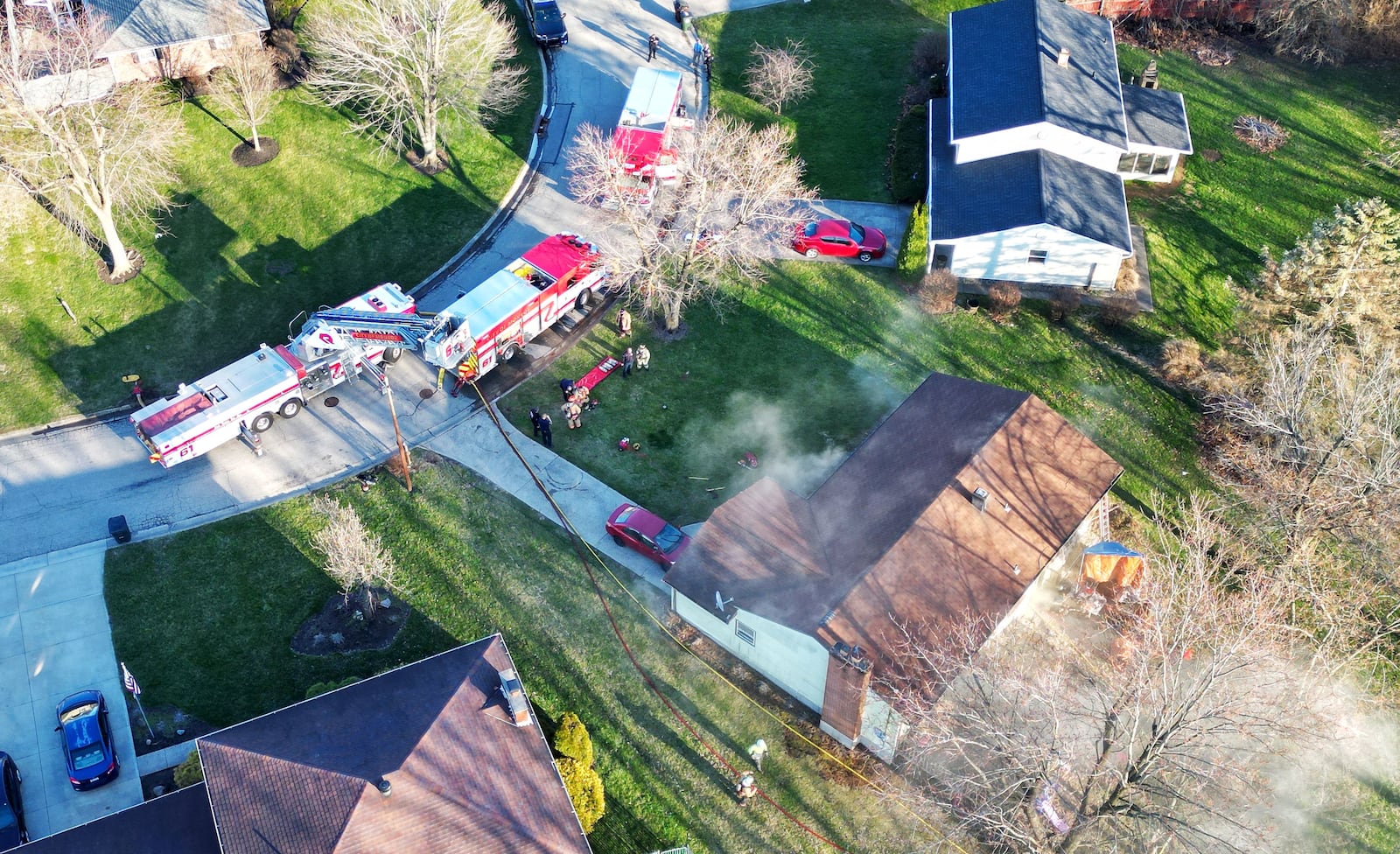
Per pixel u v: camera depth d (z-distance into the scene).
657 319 49.62
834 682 33.59
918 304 50.12
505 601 39.09
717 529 37.72
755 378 47.34
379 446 44.03
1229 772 31.05
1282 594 35.50
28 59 47.81
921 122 58.66
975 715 31.52
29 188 48.12
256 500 42.03
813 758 35.19
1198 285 52.00
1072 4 65.50
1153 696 30.06
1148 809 30.53
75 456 43.56
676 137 54.69
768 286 51.09
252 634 38.12
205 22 56.81
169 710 36.16
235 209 52.84
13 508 41.62
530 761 31.86
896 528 36.22
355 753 30.47
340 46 53.03
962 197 51.50
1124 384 47.44
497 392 46.31
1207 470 44.66
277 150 55.41
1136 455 45.06
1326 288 44.75
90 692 35.75
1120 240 49.34
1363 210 43.59
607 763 35.22
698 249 46.78
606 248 47.19
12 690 36.53
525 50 63.19
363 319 45.03
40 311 48.47
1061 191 50.53
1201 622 31.95
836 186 56.22
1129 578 38.47
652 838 33.75
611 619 38.66
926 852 33.12
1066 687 34.41
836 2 68.38
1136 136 55.03
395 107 54.75
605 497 42.50
